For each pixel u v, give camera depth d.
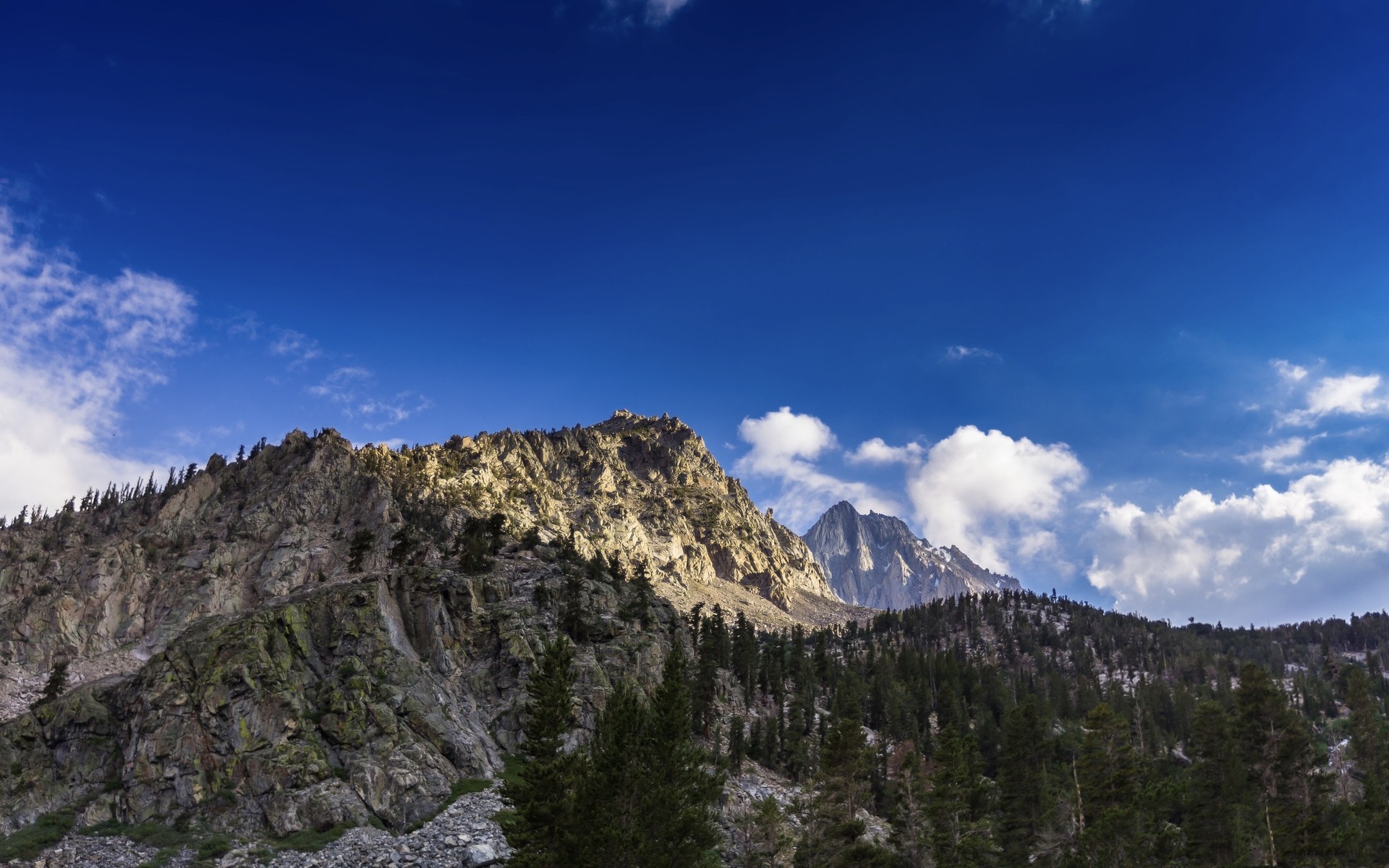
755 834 89.50
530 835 65.25
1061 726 174.88
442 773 91.44
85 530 195.75
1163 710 189.75
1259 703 94.88
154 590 175.25
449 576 126.00
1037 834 93.94
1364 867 81.31
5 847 77.81
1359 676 129.12
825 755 94.81
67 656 155.38
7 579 169.75
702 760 73.81
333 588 119.50
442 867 72.75
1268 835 85.44
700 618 194.38
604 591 150.88
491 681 113.56
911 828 90.50
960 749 98.62
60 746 92.50
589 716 109.56
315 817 82.50
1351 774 129.62
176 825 82.31
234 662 94.50
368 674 100.38
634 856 62.28
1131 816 79.62
